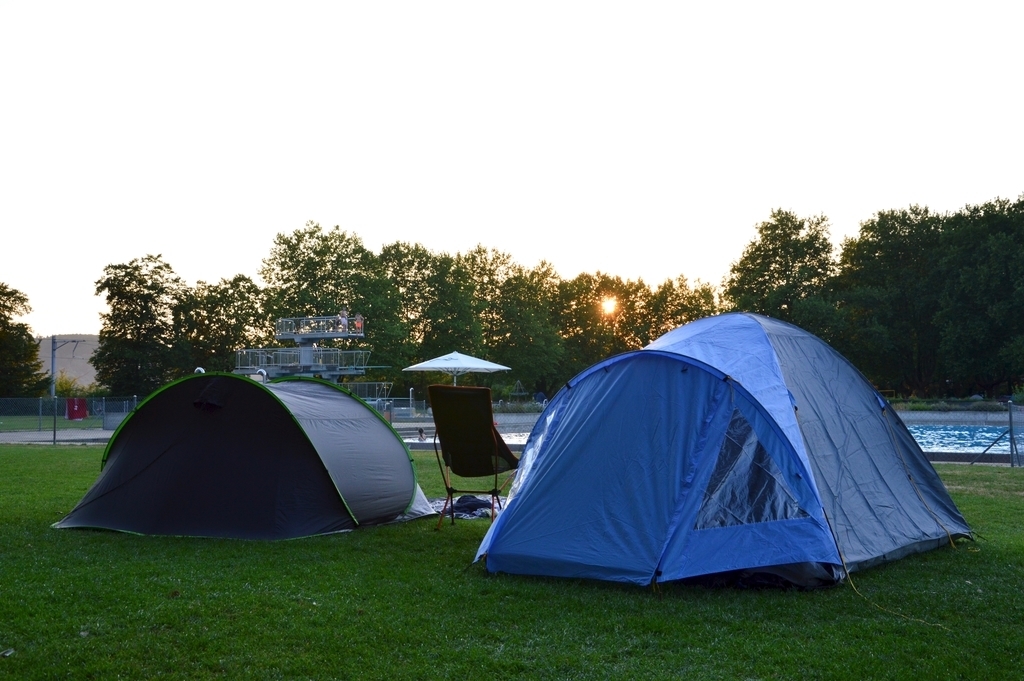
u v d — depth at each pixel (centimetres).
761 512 640
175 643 514
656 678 457
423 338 6134
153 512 883
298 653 498
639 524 656
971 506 1034
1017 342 4759
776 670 466
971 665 473
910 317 5781
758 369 716
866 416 804
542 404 3828
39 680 461
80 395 6162
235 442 900
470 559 755
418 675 465
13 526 918
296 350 4778
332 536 866
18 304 6172
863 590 628
